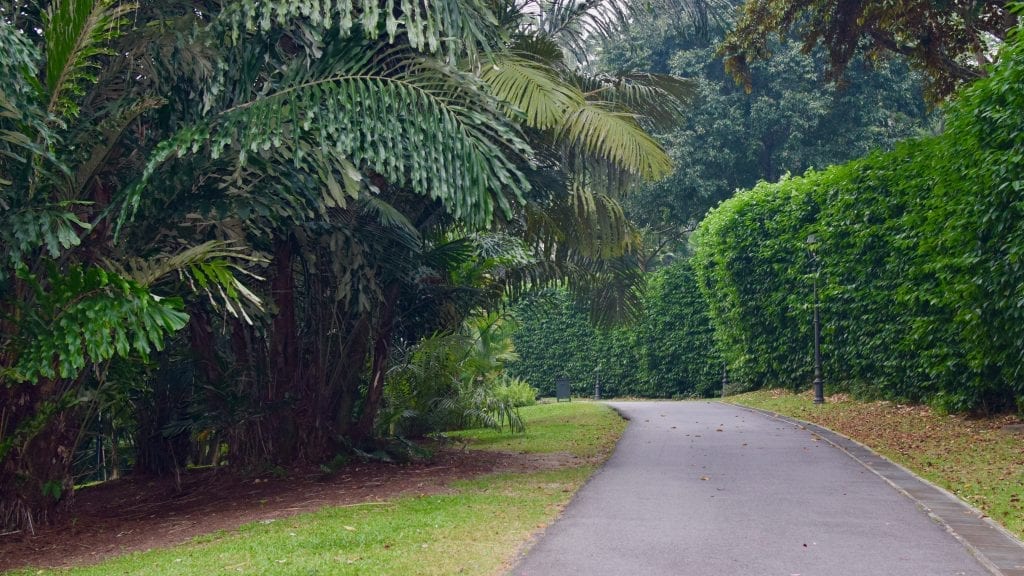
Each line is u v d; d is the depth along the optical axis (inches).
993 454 428.1
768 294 911.7
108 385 370.0
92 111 362.3
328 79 346.9
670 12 583.5
